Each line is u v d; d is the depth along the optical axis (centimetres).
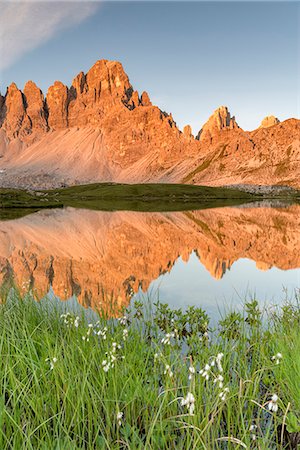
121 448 609
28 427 574
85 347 830
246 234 4378
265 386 806
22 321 965
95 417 627
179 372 757
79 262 2581
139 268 2348
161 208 11538
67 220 6869
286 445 595
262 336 991
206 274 2131
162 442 590
